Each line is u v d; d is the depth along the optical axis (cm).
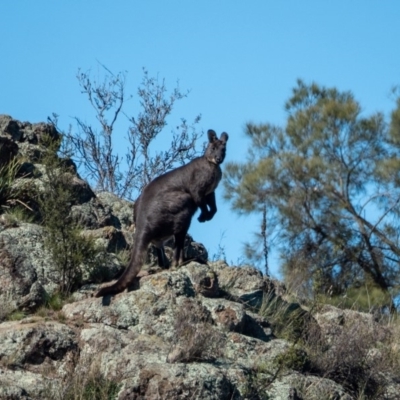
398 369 4834
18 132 5584
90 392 3875
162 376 3850
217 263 5188
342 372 4525
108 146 7162
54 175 4850
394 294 7675
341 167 8394
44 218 4775
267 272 6650
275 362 4300
